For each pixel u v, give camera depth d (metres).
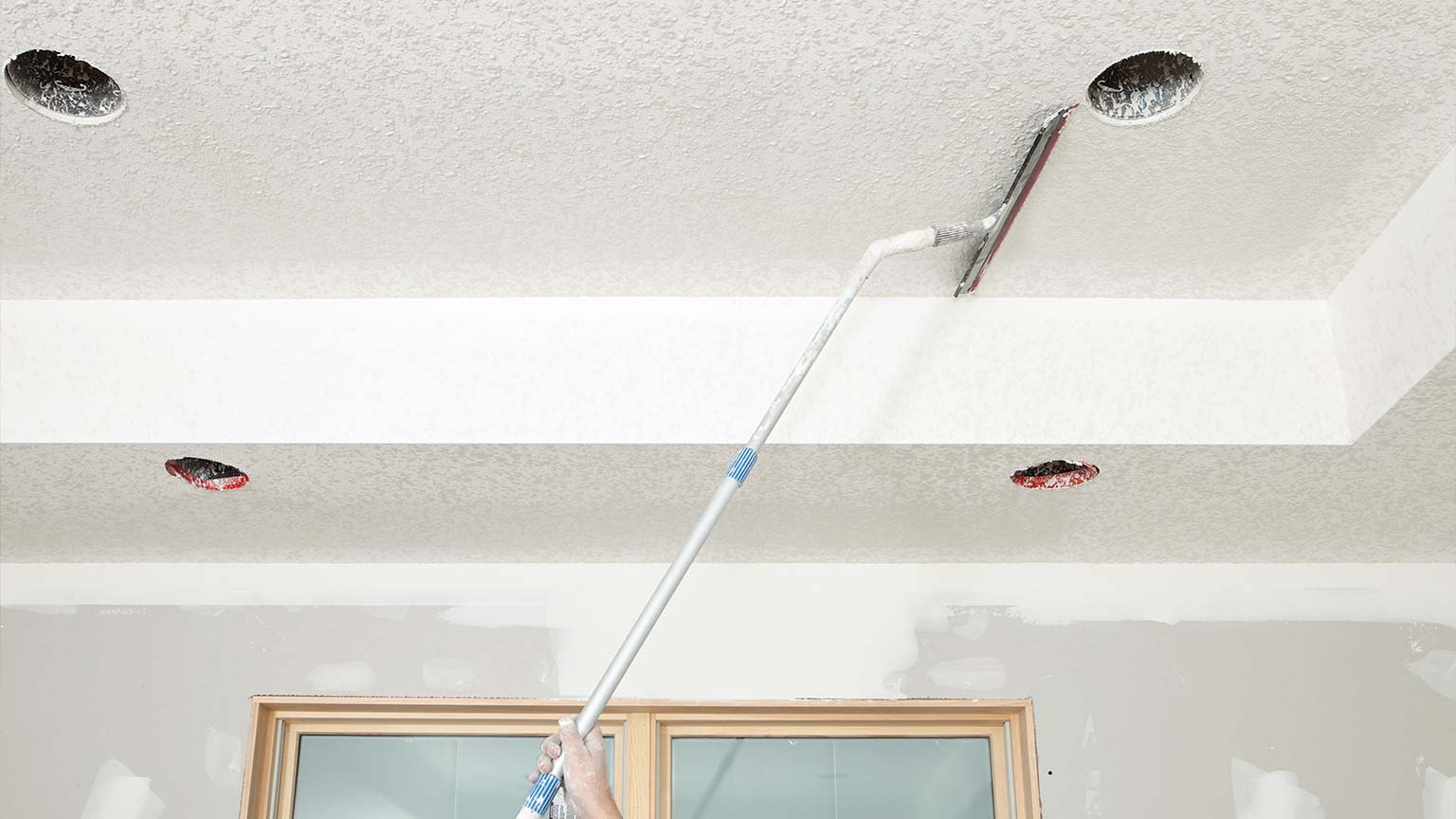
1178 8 1.90
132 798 3.02
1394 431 2.53
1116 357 2.64
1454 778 3.08
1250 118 2.16
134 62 1.99
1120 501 2.90
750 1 1.88
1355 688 3.16
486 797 3.11
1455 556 3.22
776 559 3.23
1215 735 3.12
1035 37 1.96
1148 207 2.39
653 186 2.32
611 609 3.20
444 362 2.62
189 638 3.16
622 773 3.11
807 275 2.60
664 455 2.62
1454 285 2.21
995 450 2.61
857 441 2.57
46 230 2.43
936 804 3.15
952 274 2.59
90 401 2.58
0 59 1.98
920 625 3.20
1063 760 3.10
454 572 3.23
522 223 2.42
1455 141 2.21
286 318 2.65
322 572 3.22
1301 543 3.14
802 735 3.19
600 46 1.97
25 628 3.15
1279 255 2.55
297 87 2.05
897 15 1.91
